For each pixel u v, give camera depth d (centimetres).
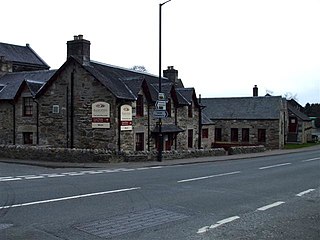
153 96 2858
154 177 1535
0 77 3284
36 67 4516
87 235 692
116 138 2442
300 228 763
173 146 3077
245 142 4759
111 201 1004
